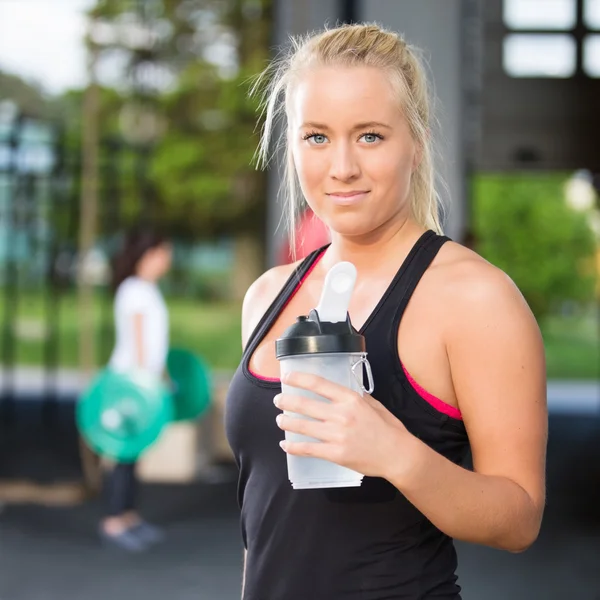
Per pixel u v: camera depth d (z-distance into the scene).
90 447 8.86
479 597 5.82
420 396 1.74
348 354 1.50
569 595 5.85
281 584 1.79
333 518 1.75
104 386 6.95
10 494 8.71
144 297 6.91
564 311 36.25
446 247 1.81
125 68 18.86
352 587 1.74
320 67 1.74
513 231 35.44
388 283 1.82
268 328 1.94
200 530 7.55
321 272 1.97
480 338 1.70
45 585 6.06
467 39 11.85
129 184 13.57
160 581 6.17
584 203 35.22
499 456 1.69
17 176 11.57
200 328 28.48
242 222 25.52
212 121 22.98
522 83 11.95
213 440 9.80
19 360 23.03
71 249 12.66
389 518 1.74
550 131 11.99
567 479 10.17
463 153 10.75
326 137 1.74
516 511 1.61
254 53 21.75
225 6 21.42
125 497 7.13
